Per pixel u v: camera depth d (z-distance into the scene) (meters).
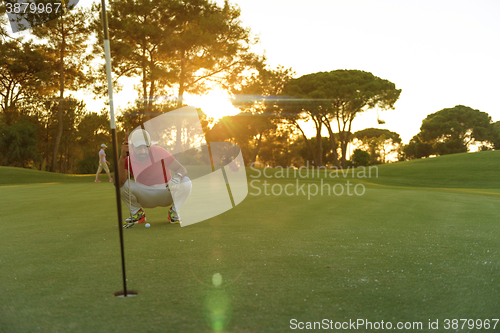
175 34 24.22
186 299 2.09
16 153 33.16
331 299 2.10
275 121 40.38
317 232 4.40
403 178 27.64
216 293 2.20
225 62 25.08
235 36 25.25
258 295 2.16
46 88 33.66
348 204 7.80
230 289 2.27
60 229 4.63
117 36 23.20
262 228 4.69
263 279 2.48
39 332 1.68
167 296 2.14
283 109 37.53
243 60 25.55
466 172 27.95
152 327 1.71
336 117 40.91
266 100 36.66
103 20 2.19
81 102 37.66
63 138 39.78
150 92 24.75
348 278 2.52
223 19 24.41
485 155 33.84
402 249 3.47
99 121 37.97
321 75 39.78
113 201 8.15
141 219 4.94
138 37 22.94
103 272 2.67
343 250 3.42
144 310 1.93
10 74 34.47
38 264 2.90
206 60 24.17
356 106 38.56
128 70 25.16
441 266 2.85
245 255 3.20
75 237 4.08
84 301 2.07
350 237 4.09
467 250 3.44
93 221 5.33
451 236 4.19
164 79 24.39
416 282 2.44
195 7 24.09
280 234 4.25
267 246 3.58
